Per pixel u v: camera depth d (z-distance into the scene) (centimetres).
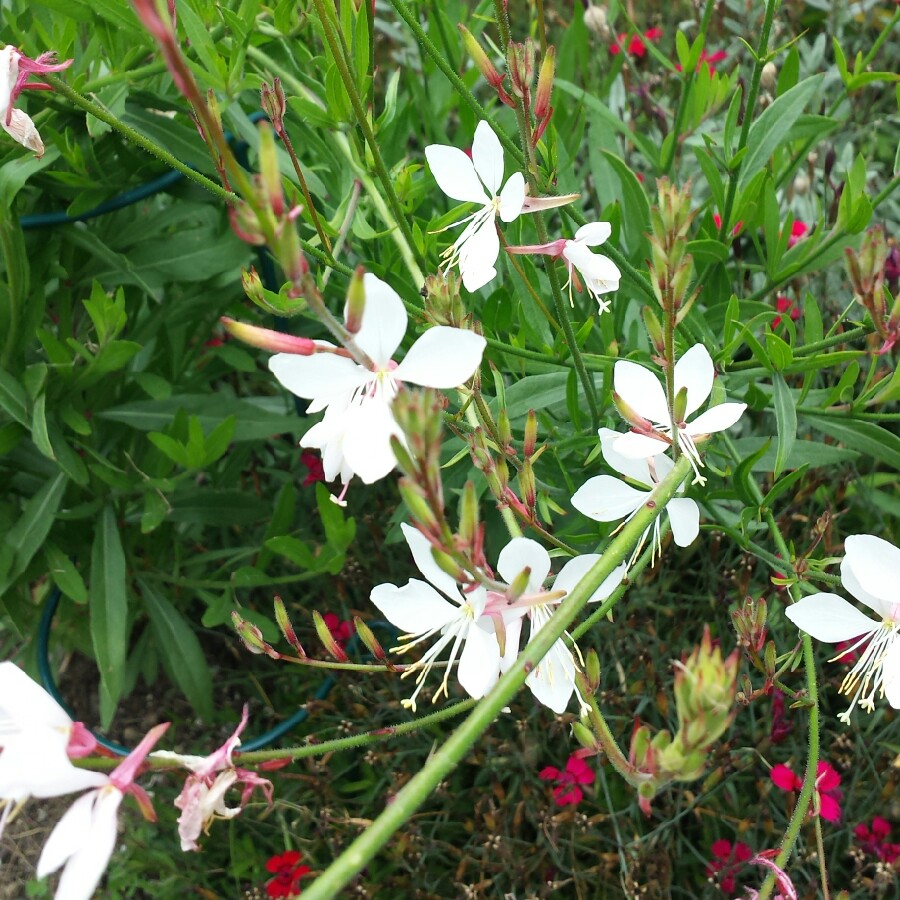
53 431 33
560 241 23
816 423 29
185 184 33
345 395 17
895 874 31
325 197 35
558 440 31
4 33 32
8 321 32
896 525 39
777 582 25
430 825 37
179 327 37
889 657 20
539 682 19
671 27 52
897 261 32
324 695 38
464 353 17
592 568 18
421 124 41
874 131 46
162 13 13
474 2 48
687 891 33
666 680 35
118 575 35
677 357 29
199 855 38
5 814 15
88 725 44
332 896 13
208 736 42
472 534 16
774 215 32
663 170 36
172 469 40
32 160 30
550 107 22
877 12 49
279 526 35
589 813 35
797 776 31
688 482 21
